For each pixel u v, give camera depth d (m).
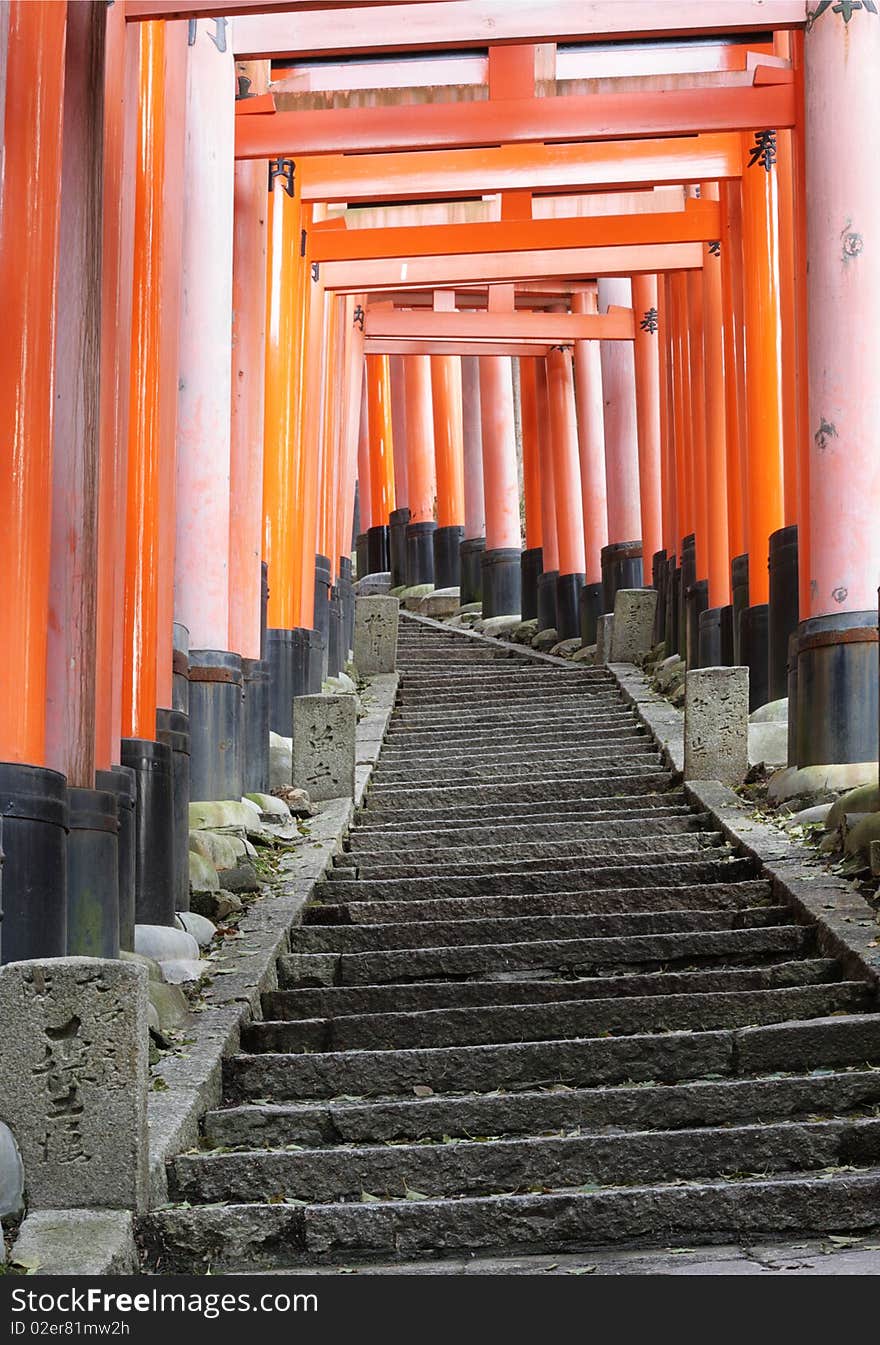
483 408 30.69
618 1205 6.25
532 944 9.76
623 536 25.94
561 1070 7.83
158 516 10.59
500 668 22.50
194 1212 6.27
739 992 8.41
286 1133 7.29
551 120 15.74
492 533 30.50
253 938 10.16
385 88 15.88
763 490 17.42
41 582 7.60
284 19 15.09
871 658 13.13
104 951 8.29
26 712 7.47
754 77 15.48
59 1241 5.93
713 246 20.22
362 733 17.92
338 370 23.86
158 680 10.92
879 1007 8.15
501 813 14.06
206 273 13.95
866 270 13.59
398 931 10.33
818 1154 6.70
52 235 7.82
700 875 11.25
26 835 7.33
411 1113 7.28
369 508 35.31
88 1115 6.31
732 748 14.07
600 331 25.34
